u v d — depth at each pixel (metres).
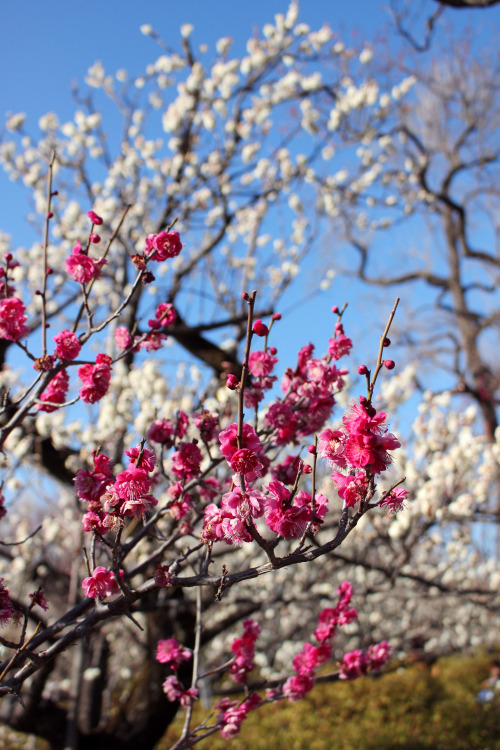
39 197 7.34
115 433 5.90
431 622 9.13
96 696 5.73
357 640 9.32
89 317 2.36
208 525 1.88
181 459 2.46
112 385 5.96
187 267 6.35
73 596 5.09
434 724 10.23
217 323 5.88
